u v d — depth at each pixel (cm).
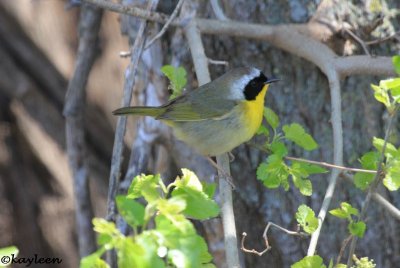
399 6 1009
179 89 847
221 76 949
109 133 1398
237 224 1043
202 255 645
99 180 1429
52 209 1469
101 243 521
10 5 1345
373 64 913
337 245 1025
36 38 1369
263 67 1011
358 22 986
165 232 518
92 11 1136
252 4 992
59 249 1485
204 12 1009
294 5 983
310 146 783
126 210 521
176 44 1013
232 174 1036
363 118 1008
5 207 1460
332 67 923
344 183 1014
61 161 1455
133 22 1063
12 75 1395
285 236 1036
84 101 1190
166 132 1029
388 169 728
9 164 1445
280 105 1010
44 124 1433
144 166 1051
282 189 1023
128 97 951
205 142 945
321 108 1003
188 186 620
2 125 1427
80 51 1159
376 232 1030
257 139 1016
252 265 1060
